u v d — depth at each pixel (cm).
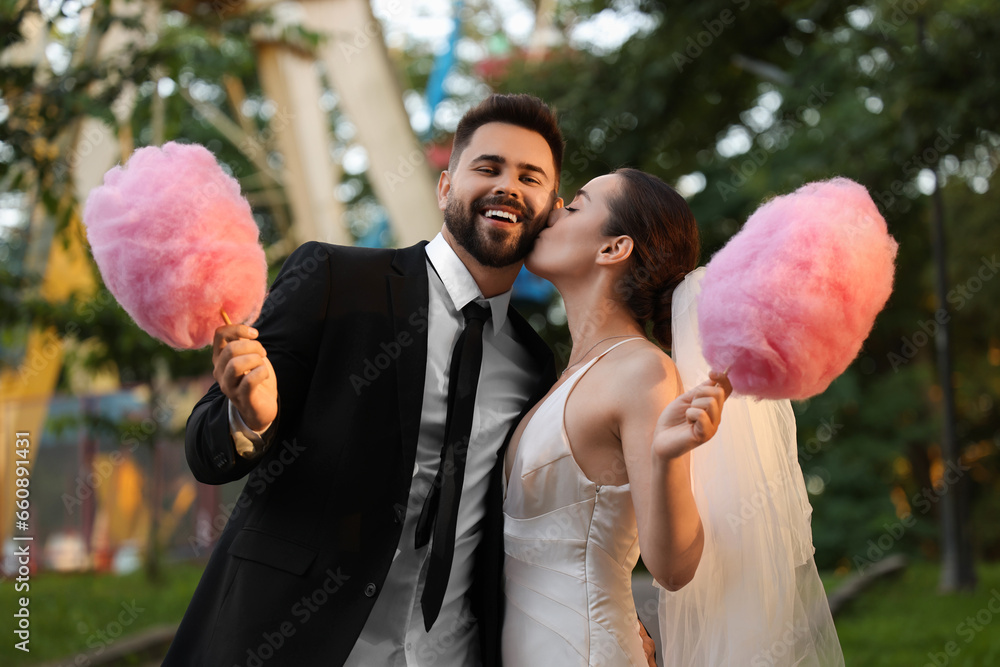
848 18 878
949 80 700
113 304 761
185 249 174
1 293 761
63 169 596
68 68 601
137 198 175
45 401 982
